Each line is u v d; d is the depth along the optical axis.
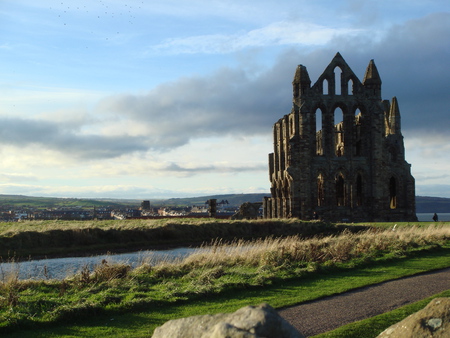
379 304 20.05
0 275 30.47
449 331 9.98
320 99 97.81
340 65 99.81
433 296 20.58
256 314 9.39
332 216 96.38
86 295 21.75
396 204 101.88
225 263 30.16
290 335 9.27
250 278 25.08
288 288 23.61
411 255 34.62
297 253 31.08
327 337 15.30
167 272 27.31
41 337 16.39
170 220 85.25
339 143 109.31
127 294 21.84
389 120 108.50
